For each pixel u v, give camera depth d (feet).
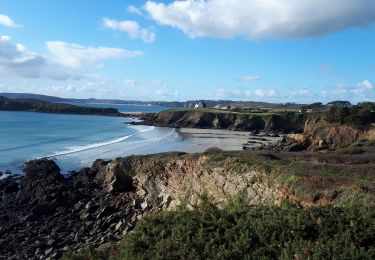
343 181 82.74
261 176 100.83
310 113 475.72
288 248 40.04
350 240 41.01
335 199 76.02
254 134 403.34
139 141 305.32
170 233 47.83
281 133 429.79
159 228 49.03
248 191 101.76
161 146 275.80
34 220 119.34
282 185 90.84
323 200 77.82
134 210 129.39
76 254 51.01
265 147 270.26
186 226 47.29
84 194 142.72
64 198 135.23
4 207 129.08
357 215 45.47
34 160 193.98
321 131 272.51
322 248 38.78
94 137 329.31
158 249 44.19
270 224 45.06
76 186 151.53
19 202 133.28
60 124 455.22
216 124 497.05
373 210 48.67
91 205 128.47
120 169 153.48
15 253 93.97
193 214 51.80
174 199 135.23
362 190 74.43
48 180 156.76
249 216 48.91
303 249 39.32
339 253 38.17
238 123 479.00
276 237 43.29
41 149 248.73
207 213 50.70
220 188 114.93
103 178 158.81
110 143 287.07
